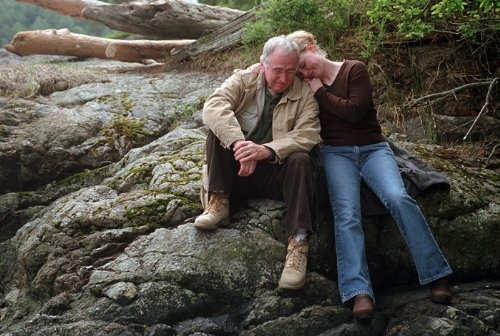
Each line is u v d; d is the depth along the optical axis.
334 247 4.21
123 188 4.87
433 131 5.79
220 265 3.93
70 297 3.92
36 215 5.39
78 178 5.79
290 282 3.81
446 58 6.11
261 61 4.16
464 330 3.67
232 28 7.95
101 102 6.80
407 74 6.25
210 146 4.09
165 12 8.71
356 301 3.77
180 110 6.69
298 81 4.19
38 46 8.96
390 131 5.82
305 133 4.02
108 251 4.18
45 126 6.15
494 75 5.93
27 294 4.38
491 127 5.70
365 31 6.45
